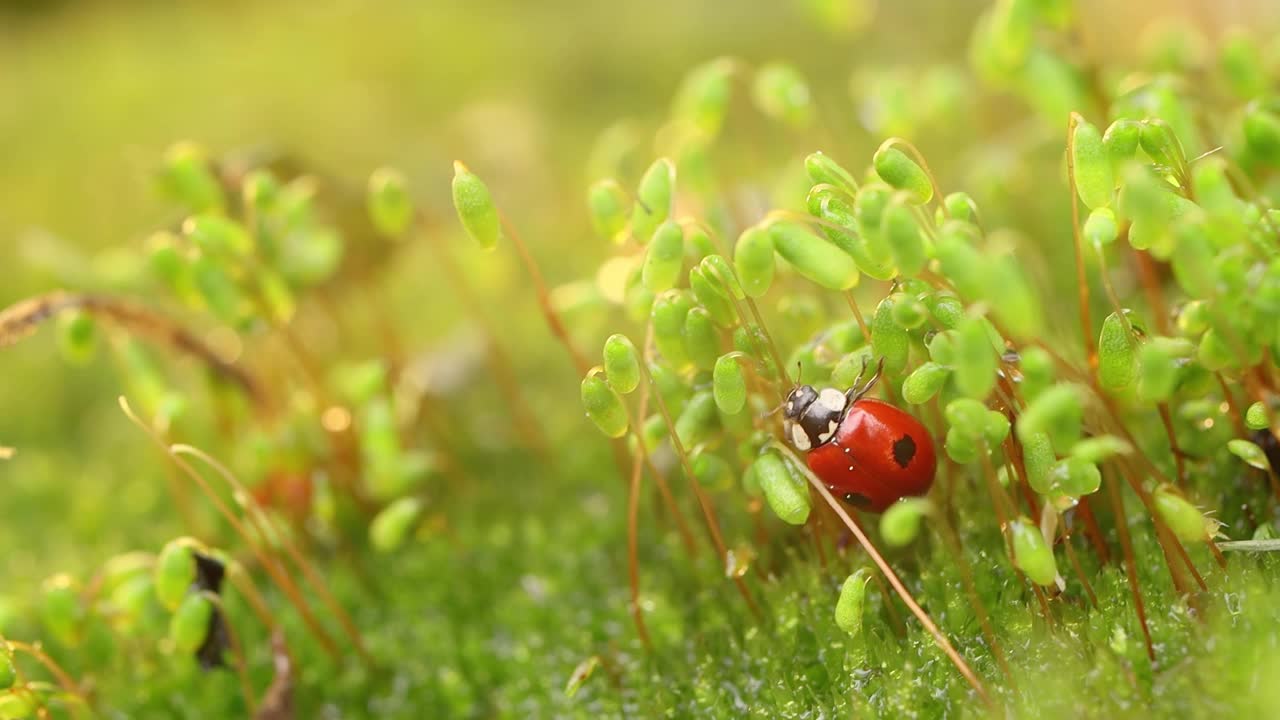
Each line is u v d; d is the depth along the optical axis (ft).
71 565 0.39
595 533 0.37
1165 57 0.38
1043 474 0.30
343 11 0.81
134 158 0.38
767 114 0.52
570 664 0.35
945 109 0.39
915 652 0.32
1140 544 0.32
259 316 0.36
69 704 0.34
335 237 0.37
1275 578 0.31
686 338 0.32
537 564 0.37
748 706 0.33
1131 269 0.37
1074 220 0.32
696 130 0.37
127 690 0.36
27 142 0.69
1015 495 0.32
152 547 0.39
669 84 0.63
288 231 0.36
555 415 0.41
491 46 0.71
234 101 0.70
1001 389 0.31
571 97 0.63
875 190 0.30
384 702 0.35
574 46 0.69
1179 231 0.29
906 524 0.30
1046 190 0.43
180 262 0.35
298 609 0.35
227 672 0.36
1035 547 0.30
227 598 0.37
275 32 0.80
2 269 0.55
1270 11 0.47
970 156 0.44
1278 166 0.32
